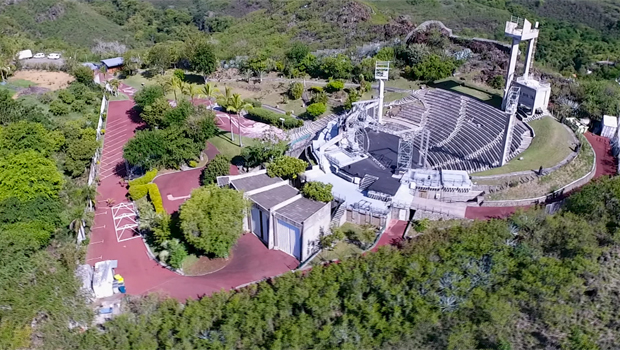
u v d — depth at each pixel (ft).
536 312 183.01
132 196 285.23
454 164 301.43
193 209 226.38
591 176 274.77
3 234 216.95
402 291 189.16
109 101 433.48
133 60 508.94
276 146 317.42
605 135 325.62
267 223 242.99
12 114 339.77
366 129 353.92
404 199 260.21
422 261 202.69
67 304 193.98
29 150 279.49
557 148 294.25
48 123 343.05
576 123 330.54
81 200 267.59
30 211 236.43
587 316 182.29
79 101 391.04
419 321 177.47
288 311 186.29
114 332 180.34
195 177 314.14
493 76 399.03
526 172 271.08
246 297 195.42
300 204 246.06
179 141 317.01
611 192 232.94
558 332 177.58
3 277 200.95
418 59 429.79
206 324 182.80
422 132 291.79
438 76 408.87
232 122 391.04
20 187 246.27
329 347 171.94
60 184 266.57
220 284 221.05
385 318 181.37
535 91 325.01
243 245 248.52
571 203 235.61
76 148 307.37
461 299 184.96
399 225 253.03
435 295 185.68
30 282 203.21
